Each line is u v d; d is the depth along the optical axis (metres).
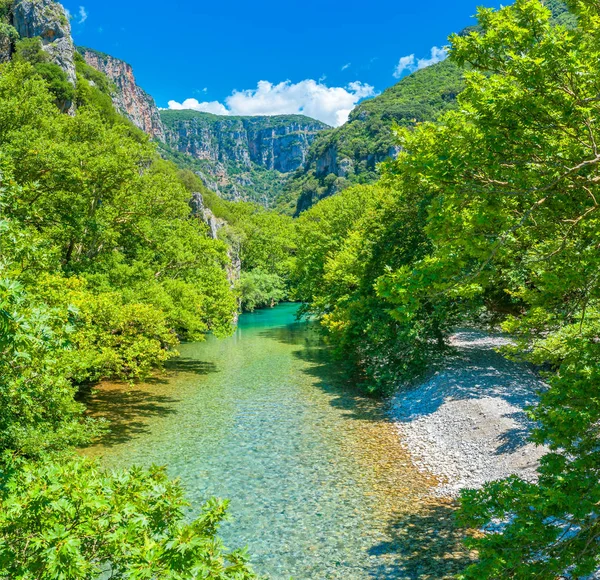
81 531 4.37
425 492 13.80
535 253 8.48
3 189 7.59
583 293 7.89
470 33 7.50
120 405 23.34
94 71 94.75
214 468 15.76
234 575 4.86
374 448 17.45
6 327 4.47
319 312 44.62
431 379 23.73
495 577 5.50
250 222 96.69
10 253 7.41
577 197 7.70
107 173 26.05
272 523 12.22
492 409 18.27
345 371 30.67
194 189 104.81
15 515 4.49
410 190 21.77
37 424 11.24
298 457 16.69
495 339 32.34
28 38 67.44
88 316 19.06
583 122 6.79
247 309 72.62
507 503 6.11
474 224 7.60
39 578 4.22
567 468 6.48
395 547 10.98
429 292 7.80
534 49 6.42
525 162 7.27
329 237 49.59
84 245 29.05
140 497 4.91
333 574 10.04
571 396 7.16
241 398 24.67
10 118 25.06
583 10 7.70
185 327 32.31
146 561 4.32
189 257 36.97
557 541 5.86
